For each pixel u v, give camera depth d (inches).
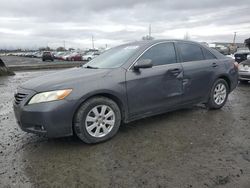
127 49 187.3
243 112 218.2
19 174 123.5
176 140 158.2
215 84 218.5
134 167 126.7
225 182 111.5
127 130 177.5
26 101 144.9
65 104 142.4
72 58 1616.6
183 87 193.0
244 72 372.2
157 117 205.3
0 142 162.7
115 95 159.2
